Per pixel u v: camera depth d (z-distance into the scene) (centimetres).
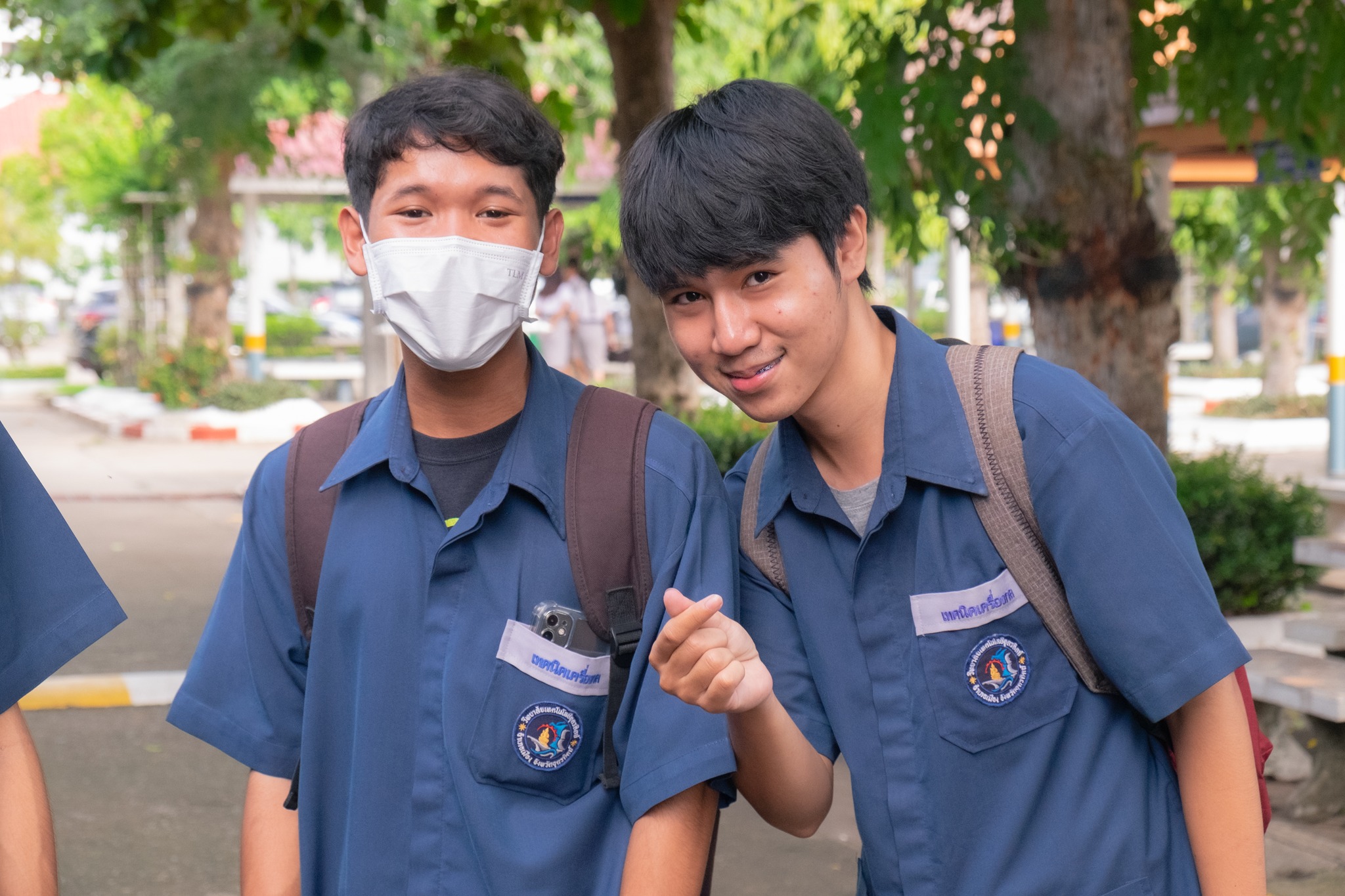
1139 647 162
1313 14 548
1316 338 3123
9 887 162
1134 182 522
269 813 186
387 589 176
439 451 181
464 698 172
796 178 158
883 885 176
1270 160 696
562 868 171
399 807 173
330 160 1883
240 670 188
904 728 173
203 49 1391
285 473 185
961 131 504
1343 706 383
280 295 4362
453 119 172
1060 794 169
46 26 1453
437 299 171
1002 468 168
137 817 433
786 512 183
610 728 174
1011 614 170
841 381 173
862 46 559
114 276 3341
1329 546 422
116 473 1322
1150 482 167
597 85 1750
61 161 2242
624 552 175
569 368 1831
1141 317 527
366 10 716
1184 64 638
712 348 165
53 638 172
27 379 2931
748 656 158
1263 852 166
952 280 1380
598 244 1983
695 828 173
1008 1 559
